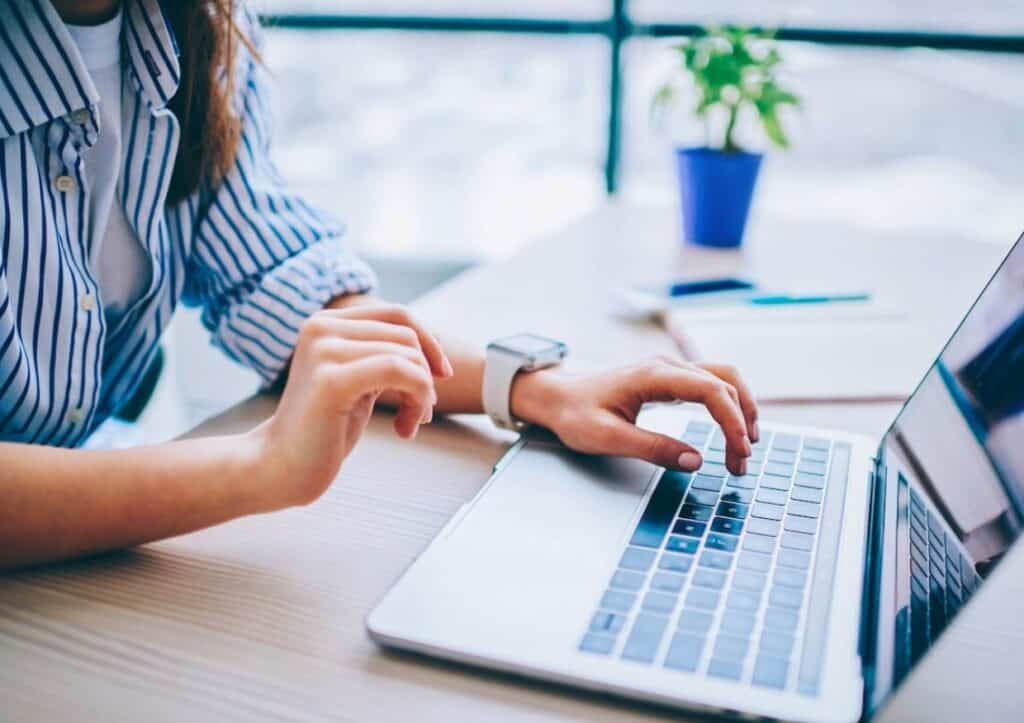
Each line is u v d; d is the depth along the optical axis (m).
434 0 2.21
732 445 0.65
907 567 0.50
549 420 0.71
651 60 2.22
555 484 0.64
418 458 0.71
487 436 0.76
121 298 0.85
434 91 3.21
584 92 2.30
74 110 0.69
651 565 0.53
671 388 0.68
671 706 0.42
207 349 2.17
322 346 0.55
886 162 2.78
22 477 0.53
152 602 0.51
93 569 0.54
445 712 0.43
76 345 0.74
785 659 0.44
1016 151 2.70
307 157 3.13
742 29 1.32
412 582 0.50
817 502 0.62
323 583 0.53
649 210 1.63
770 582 0.51
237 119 0.87
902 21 1.98
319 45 2.33
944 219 2.43
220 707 0.42
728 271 1.22
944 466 0.55
